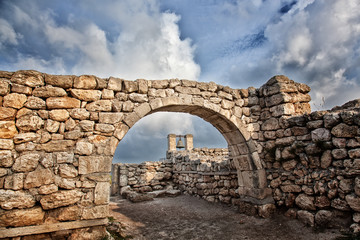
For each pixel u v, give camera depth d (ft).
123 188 35.63
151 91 18.12
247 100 22.43
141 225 20.07
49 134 14.43
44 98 14.85
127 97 17.15
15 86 14.07
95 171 14.93
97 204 14.48
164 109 19.84
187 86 19.57
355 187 14.53
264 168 21.36
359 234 13.73
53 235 13.35
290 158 19.49
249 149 21.22
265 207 19.63
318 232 15.65
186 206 26.86
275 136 20.99
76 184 14.29
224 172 25.80
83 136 15.23
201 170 30.89
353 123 15.40
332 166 16.43
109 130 15.93
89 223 14.01
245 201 21.57
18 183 13.12
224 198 26.03
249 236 16.57
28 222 12.91
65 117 15.02
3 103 13.65
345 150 15.55
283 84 20.94
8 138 13.48
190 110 20.97
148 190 37.32
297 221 17.79
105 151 15.47
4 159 13.10
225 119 20.94
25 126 13.93
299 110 21.24
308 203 17.38
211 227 18.98
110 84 16.67
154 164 39.88
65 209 13.80
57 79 15.19
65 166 14.30
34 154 13.80
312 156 17.62
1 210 12.57
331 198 16.02
